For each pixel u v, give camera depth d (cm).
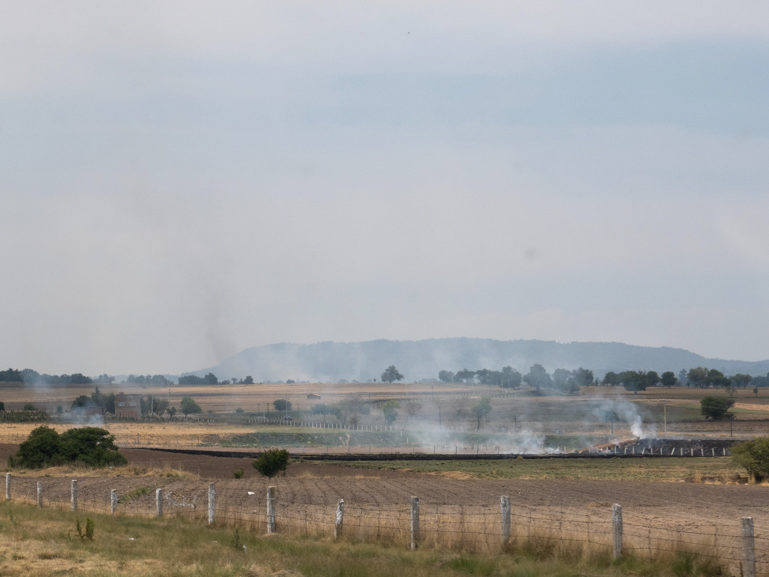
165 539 5609
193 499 10031
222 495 10706
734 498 10506
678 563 4572
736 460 15788
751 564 4094
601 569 4625
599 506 9250
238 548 5331
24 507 7750
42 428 17000
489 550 5241
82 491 11081
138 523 6669
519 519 7438
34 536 5450
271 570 4444
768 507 9269
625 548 4922
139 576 4181
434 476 16562
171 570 4312
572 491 11619
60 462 16350
